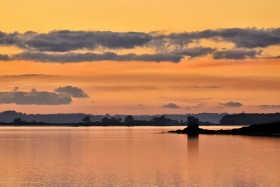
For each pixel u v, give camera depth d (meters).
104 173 75.75
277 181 66.56
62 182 66.94
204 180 67.94
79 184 65.38
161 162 93.12
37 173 76.25
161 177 71.06
